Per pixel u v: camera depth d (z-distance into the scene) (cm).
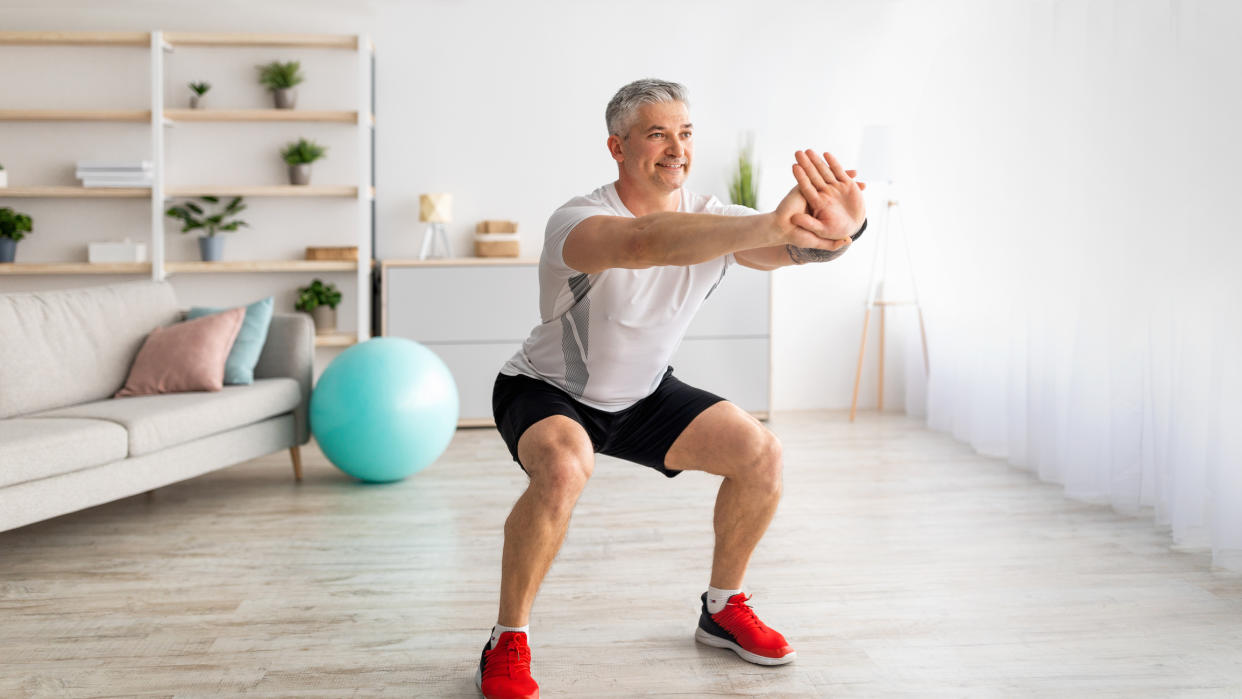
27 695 183
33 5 491
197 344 355
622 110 185
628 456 206
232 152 505
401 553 279
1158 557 269
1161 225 295
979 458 411
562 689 186
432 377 366
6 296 335
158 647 208
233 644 210
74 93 495
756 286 502
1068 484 338
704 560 270
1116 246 317
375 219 520
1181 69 282
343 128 511
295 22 507
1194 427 274
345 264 487
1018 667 196
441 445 370
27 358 324
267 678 192
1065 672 193
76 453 277
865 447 436
